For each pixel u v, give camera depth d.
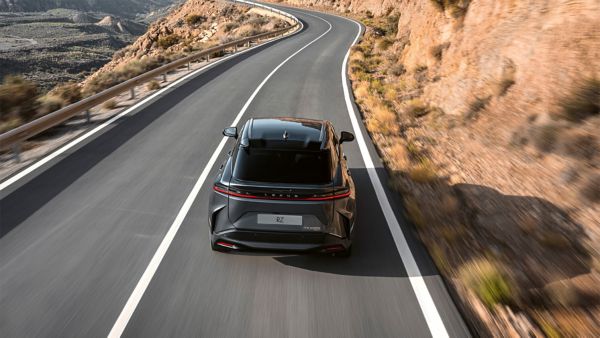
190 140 10.13
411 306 4.62
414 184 8.00
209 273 5.09
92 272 5.04
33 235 5.82
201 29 70.62
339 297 4.73
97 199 6.96
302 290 4.84
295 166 4.86
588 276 5.20
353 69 20.64
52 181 7.65
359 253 5.62
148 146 9.66
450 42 15.15
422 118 12.34
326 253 4.91
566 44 8.98
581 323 4.49
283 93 15.51
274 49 28.78
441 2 15.77
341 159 5.59
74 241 5.70
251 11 71.38
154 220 6.32
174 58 24.39
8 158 8.96
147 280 4.91
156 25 89.19
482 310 4.65
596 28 8.55
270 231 4.73
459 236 6.13
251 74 19.39
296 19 50.41
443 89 12.96
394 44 25.25
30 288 4.71
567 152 7.45
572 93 8.04
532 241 5.96
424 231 6.27
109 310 4.40
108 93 12.63
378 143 10.41
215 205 4.86
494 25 12.34
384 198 7.33
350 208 4.96
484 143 9.27
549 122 8.22
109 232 5.95
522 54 10.16
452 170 8.59
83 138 10.16
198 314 4.39
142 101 14.13
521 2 11.53
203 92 15.57
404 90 15.67
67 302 4.50
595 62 8.22
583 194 6.48
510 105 9.73
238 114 12.62
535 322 4.50
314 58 24.69
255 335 4.13
